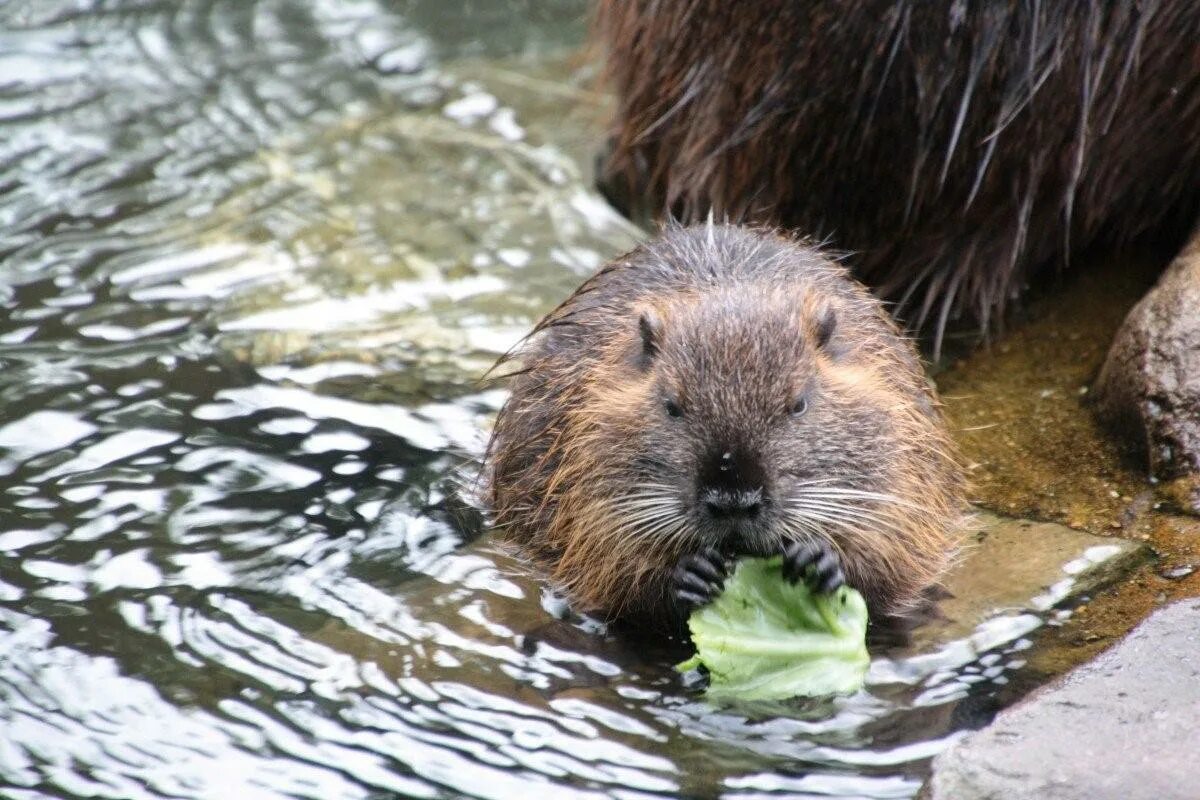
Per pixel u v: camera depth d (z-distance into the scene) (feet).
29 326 37.73
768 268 32.86
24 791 24.31
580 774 24.81
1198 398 31.71
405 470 33.45
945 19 35.04
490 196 44.55
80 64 50.44
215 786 24.49
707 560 28.02
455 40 53.16
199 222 42.63
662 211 43.14
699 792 24.34
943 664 27.58
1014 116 35.09
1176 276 33.86
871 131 37.01
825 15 36.04
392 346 37.68
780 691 27.02
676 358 28.48
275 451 33.73
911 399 31.68
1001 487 32.94
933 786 22.99
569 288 40.29
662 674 27.84
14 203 43.01
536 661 28.02
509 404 33.68
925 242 38.45
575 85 50.49
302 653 27.78
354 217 43.27
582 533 29.86
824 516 27.94
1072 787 22.35
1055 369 36.58
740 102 38.34
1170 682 24.47
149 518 31.40
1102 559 29.94
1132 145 36.88
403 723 26.04
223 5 54.49
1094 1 34.53
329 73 50.72
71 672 27.09
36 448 33.32
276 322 38.42
